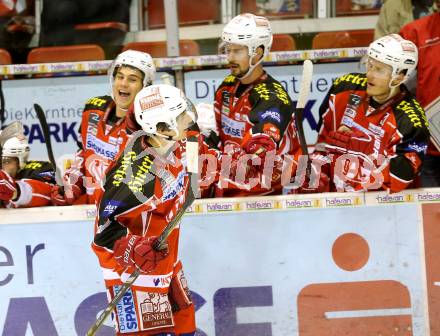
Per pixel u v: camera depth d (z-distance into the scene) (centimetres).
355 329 1026
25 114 1347
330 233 1016
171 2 1301
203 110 1116
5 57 1375
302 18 1428
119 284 870
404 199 1014
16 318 1019
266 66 1334
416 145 1009
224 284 1019
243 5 1432
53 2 1395
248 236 1015
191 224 1013
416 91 1234
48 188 1072
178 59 1315
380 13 1341
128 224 866
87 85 1345
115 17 1405
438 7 1188
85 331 1019
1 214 1007
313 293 1022
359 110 1055
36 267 1014
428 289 1022
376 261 1020
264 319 1023
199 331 1024
